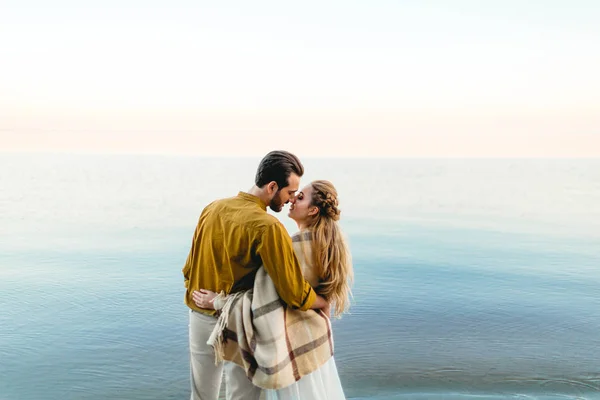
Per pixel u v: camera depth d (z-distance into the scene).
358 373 4.03
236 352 2.68
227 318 2.62
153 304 5.63
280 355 2.59
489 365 4.17
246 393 2.72
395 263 7.64
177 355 4.36
